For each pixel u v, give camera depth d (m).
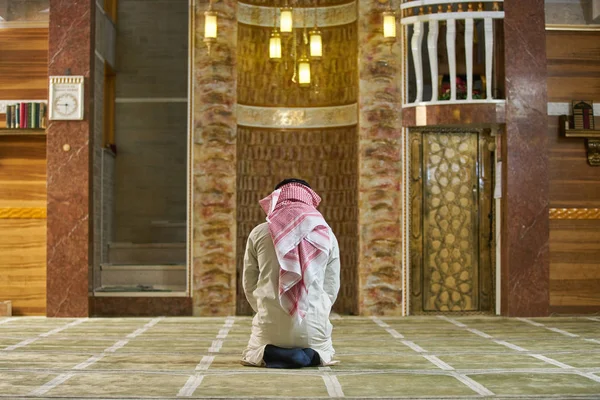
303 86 9.59
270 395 4.20
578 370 5.12
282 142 10.00
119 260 10.62
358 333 7.40
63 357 5.71
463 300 9.34
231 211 9.25
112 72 11.30
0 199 9.16
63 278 8.89
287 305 5.04
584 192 9.30
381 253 9.12
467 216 9.38
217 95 9.23
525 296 8.98
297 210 5.14
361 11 9.27
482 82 9.41
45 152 9.21
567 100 9.34
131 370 5.07
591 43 9.38
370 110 9.20
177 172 11.46
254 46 9.95
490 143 9.41
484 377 4.83
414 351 6.12
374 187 9.16
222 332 7.45
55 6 9.01
